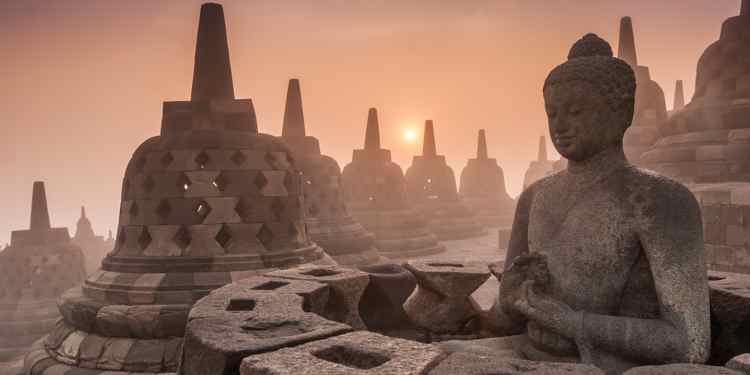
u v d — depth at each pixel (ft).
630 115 10.50
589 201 10.23
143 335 22.94
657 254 9.14
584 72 10.16
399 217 59.57
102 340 23.41
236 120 29.22
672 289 8.84
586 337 9.23
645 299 9.61
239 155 27.32
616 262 9.64
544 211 11.07
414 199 75.87
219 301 11.48
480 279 14.69
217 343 8.41
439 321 14.98
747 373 7.11
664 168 36.22
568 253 10.19
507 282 10.94
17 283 56.80
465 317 14.96
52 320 54.49
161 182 26.16
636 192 9.71
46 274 57.62
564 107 10.37
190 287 24.09
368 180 61.31
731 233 27.89
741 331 11.82
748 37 35.29
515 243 12.48
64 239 61.82
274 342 8.50
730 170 32.76
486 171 91.35
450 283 14.61
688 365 7.20
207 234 25.71
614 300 9.75
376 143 63.00
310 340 8.77
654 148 39.06
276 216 27.99
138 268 25.11
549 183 11.46
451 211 74.49
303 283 13.44
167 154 26.66
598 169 10.44
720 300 12.05
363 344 8.25
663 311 8.88
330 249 42.98
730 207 27.96
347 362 8.17
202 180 26.18
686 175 34.83
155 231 25.75
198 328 9.34
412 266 15.62
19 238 59.31
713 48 36.99
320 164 45.80
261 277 14.38
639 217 9.49
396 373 7.01
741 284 12.68
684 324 8.58
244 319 9.91
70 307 24.77
